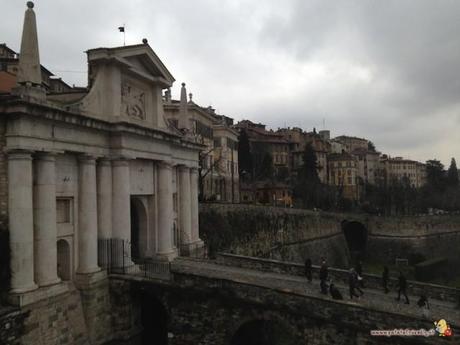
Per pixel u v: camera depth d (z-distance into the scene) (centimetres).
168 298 2384
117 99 2641
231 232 4831
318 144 13188
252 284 2178
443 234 8112
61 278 2309
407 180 14788
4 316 1803
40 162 2083
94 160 2467
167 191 3167
